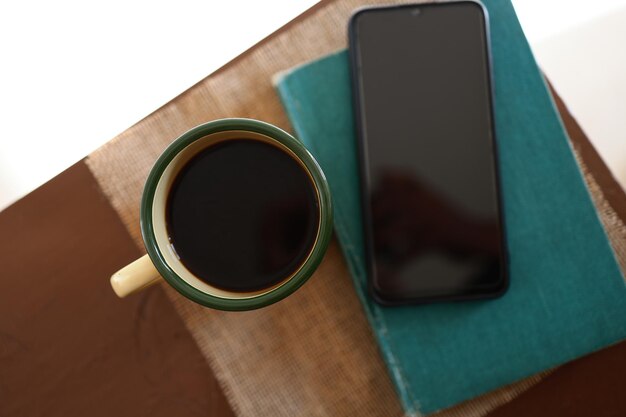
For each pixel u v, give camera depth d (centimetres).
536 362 41
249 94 42
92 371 42
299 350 41
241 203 35
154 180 33
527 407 41
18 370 42
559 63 54
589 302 41
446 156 40
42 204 42
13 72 58
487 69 40
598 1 53
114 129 57
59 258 42
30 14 58
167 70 57
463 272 40
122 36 57
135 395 42
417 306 41
